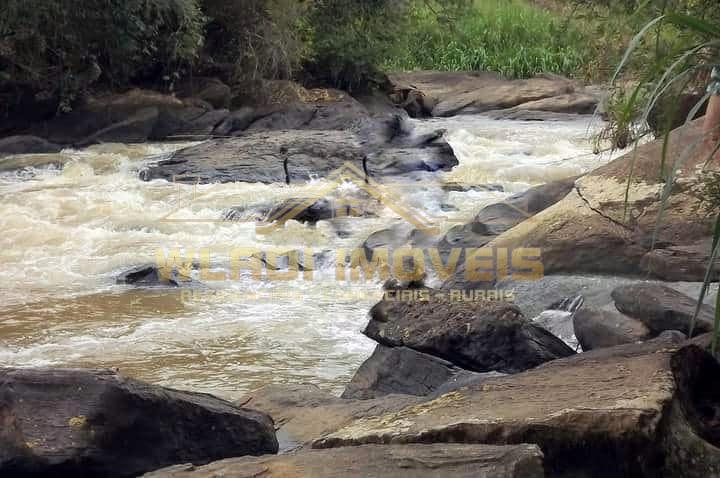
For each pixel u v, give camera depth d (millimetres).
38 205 13234
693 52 3613
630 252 7777
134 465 4230
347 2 26172
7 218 12234
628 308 6137
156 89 22312
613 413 3920
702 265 7258
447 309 6344
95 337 7809
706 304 6051
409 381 5965
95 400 4176
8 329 8016
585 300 7422
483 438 4004
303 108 22391
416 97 27328
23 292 9188
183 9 21203
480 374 5602
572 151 18734
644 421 3879
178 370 7008
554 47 30844
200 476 3734
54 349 7492
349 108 22844
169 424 4336
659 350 4801
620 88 7059
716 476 3982
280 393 5617
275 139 16312
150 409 4285
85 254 10695
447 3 29297
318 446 4270
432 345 6070
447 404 4461
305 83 26266
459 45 32594
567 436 3930
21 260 10422
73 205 13273
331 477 3619
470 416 4176
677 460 4004
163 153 18656
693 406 4527
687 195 7812
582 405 4059
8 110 19891
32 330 7992
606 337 6078
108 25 20422
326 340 7695
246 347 7527
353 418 5016
